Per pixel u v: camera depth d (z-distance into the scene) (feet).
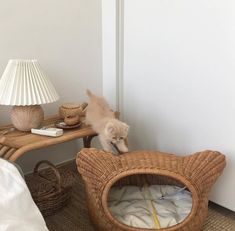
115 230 4.79
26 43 6.20
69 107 6.03
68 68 6.96
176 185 5.97
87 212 5.79
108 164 4.75
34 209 3.59
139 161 4.80
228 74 5.27
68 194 5.97
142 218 5.08
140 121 7.11
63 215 5.71
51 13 6.41
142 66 6.75
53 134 5.24
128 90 7.22
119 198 5.66
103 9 7.11
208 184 4.89
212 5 5.26
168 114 6.45
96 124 5.49
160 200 5.61
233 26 5.05
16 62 5.15
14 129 5.58
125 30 6.93
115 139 5.14
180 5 5.74
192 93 5.91
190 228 4.82
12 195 3.47
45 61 6.56
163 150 6.73
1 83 5.18
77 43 6.97
